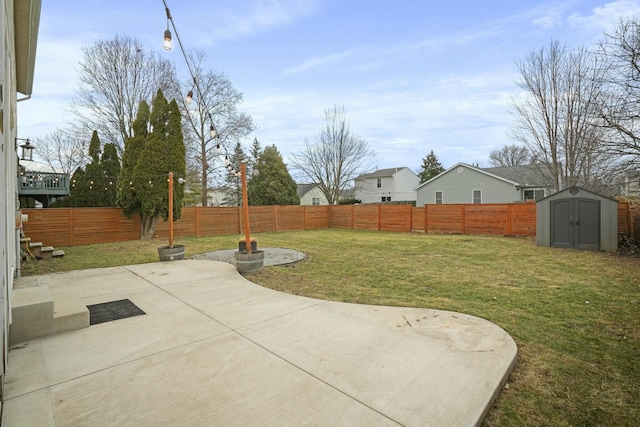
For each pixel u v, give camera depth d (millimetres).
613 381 2428
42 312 3150
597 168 10758
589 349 2953
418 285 5367
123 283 5293
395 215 16344
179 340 3051
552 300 4480
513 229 12867
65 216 11375
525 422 1969
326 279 5824
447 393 2143
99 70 17547
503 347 2842
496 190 21750
